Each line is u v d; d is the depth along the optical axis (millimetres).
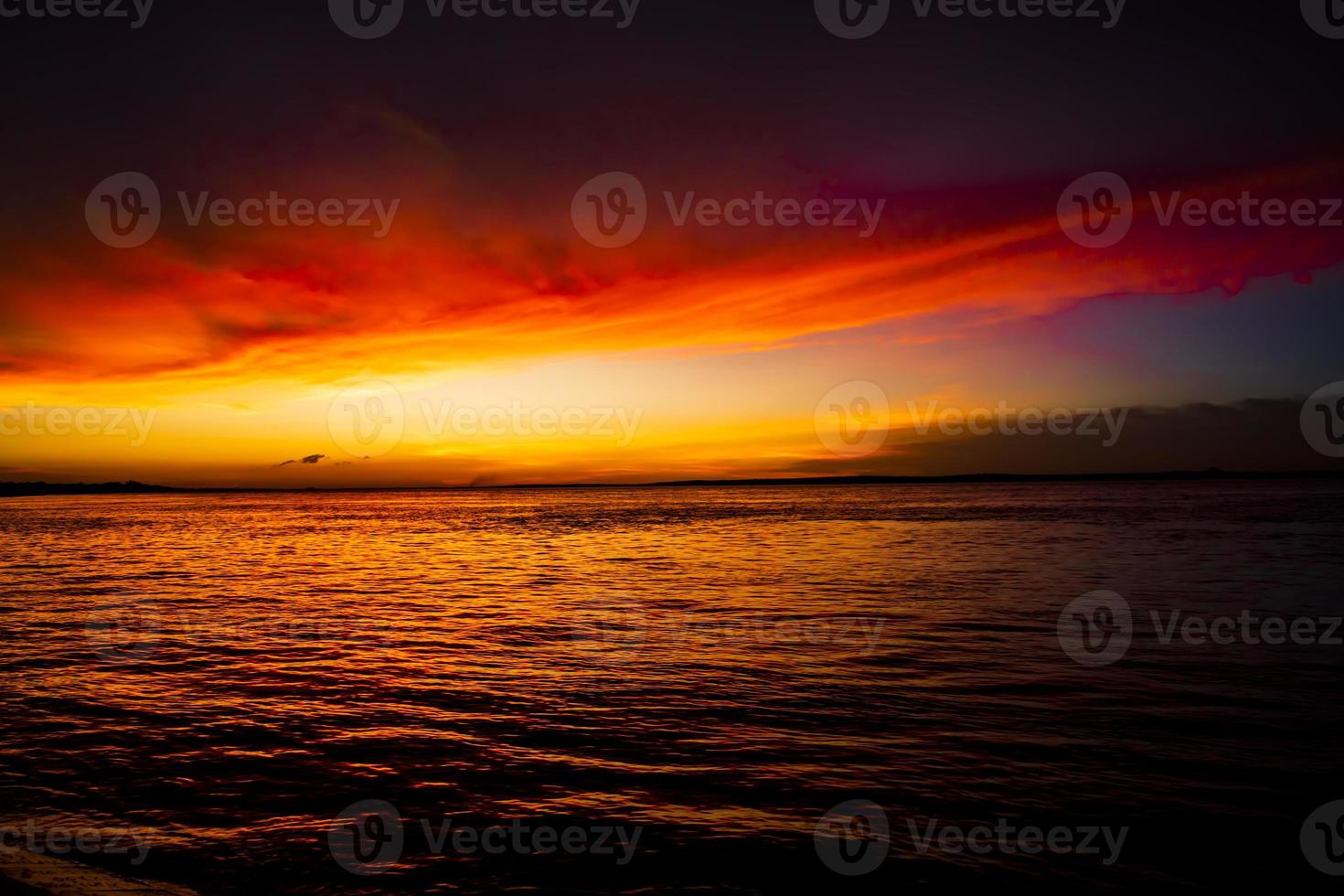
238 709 11805
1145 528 52375
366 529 67250
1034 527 55281
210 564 35688
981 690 12625
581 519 83562
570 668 14359
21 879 6383
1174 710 11445
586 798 8484
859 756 9688
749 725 10969
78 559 38469
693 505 135000
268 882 6699
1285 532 46938
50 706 12008
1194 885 6746
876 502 131500
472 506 155500
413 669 14391
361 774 9180
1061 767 9281
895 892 6621
